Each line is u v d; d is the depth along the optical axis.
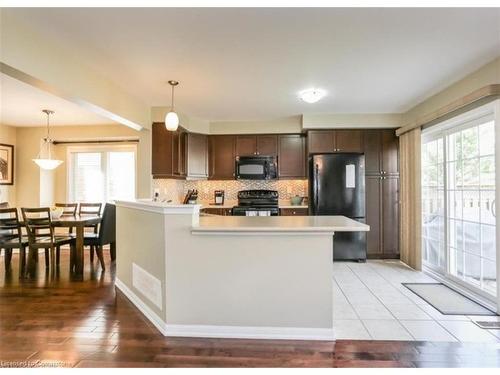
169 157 4.82
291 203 5.82
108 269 4.60
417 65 3.17
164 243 2.59
